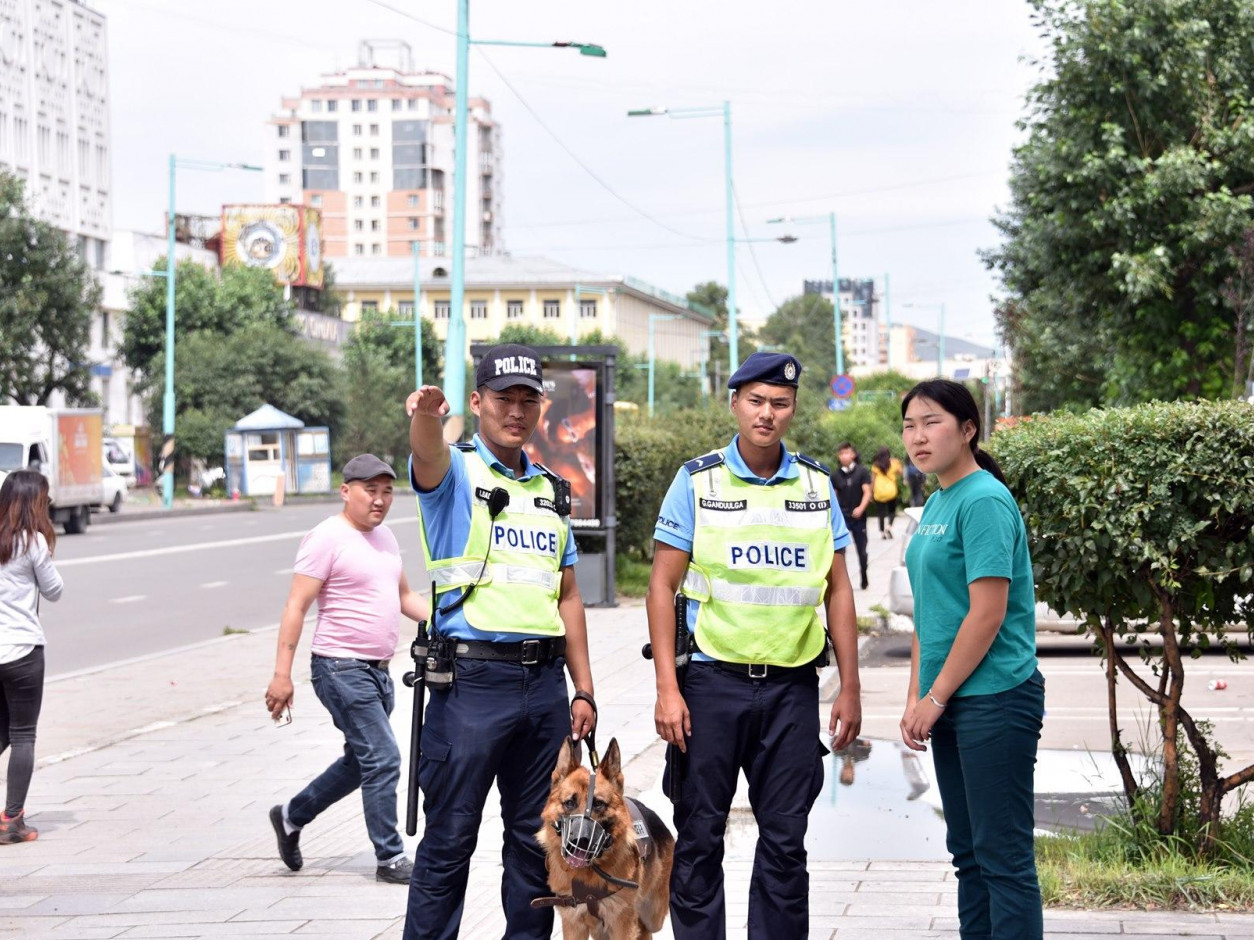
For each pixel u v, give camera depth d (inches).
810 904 250.2
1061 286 858.8
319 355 3061.0
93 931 246.2
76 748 435.5
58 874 293.1
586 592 792.3
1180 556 263.3
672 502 201.8
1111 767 378.0
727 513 199.3
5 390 1883.6
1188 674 542.3
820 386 5073.8
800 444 1685.5
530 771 200.4
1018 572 192.2
